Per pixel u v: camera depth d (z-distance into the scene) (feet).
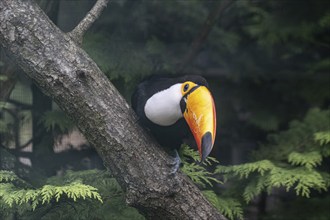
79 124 22.04
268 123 42.29
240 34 42.29
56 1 28.94
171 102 21.39
